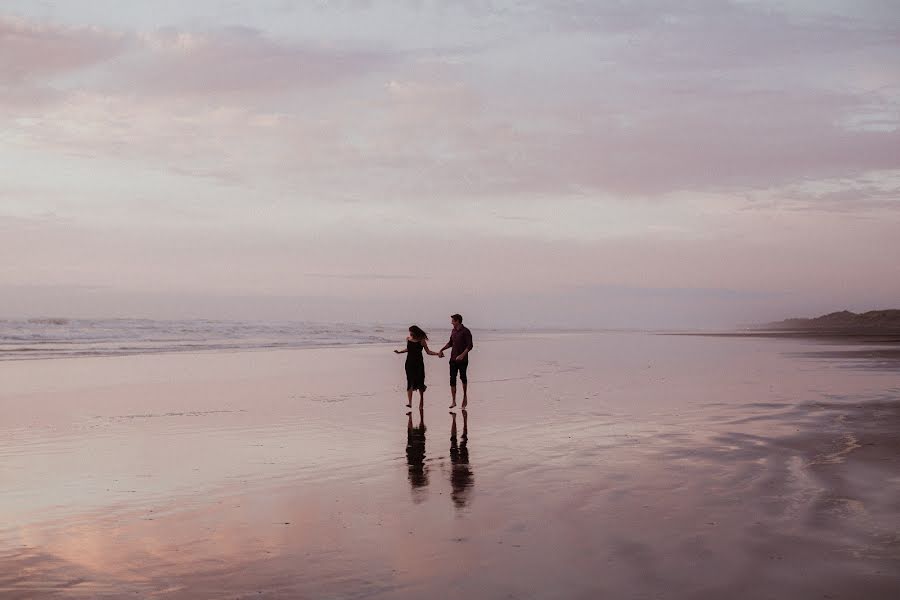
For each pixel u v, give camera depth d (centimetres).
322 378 1958
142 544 527
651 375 1986
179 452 909
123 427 1110
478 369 2272
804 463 764
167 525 579
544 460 833
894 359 2500
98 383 1773
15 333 4091
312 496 677
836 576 432
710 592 411
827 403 1271
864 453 809
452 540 526
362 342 4356
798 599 398
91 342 3659
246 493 691
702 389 1584
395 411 1307
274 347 3656
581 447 911
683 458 818
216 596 423
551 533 538
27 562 488
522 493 672
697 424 1074
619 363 2508
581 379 1888
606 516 580
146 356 2753
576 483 706
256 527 571
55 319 4881
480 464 822
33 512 622
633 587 422
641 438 966
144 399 1466
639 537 520
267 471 793
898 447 846
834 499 612
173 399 1470
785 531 524
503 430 1071
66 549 517
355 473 781
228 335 4925
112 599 420
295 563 480
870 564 451
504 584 432
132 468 810
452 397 1405
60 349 3039
